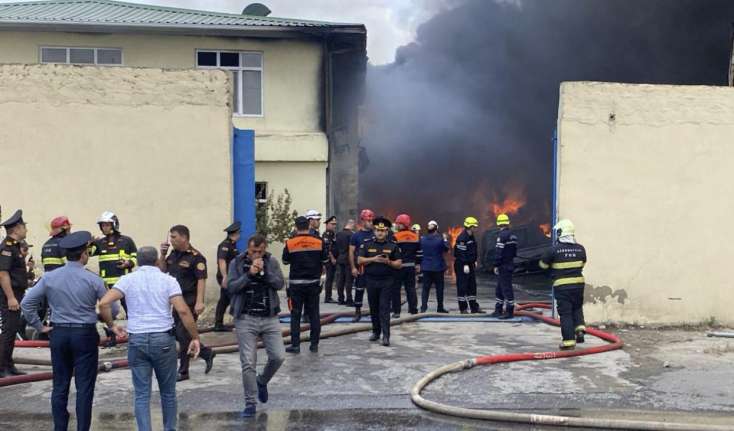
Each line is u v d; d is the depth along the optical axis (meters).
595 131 11.57
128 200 11.84
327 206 19.28
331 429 6.31
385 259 10.04
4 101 11.76
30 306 5.87
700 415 6.73
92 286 5.92
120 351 9.76
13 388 7.79
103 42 18.72
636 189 11.55
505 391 7.61
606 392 7.55
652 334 11.03
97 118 11.83
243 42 18.92
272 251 18.62
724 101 11.54
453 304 15.30
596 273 11.52
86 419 5.86
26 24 18.14
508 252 12.22
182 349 8.04
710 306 11.46
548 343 10.26
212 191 11.90
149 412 5.80
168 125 11.88
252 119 18.97
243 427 6.36
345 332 10.88
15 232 8.12
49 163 11.80
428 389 7.68
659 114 11.55
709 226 11.51
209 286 11.84
